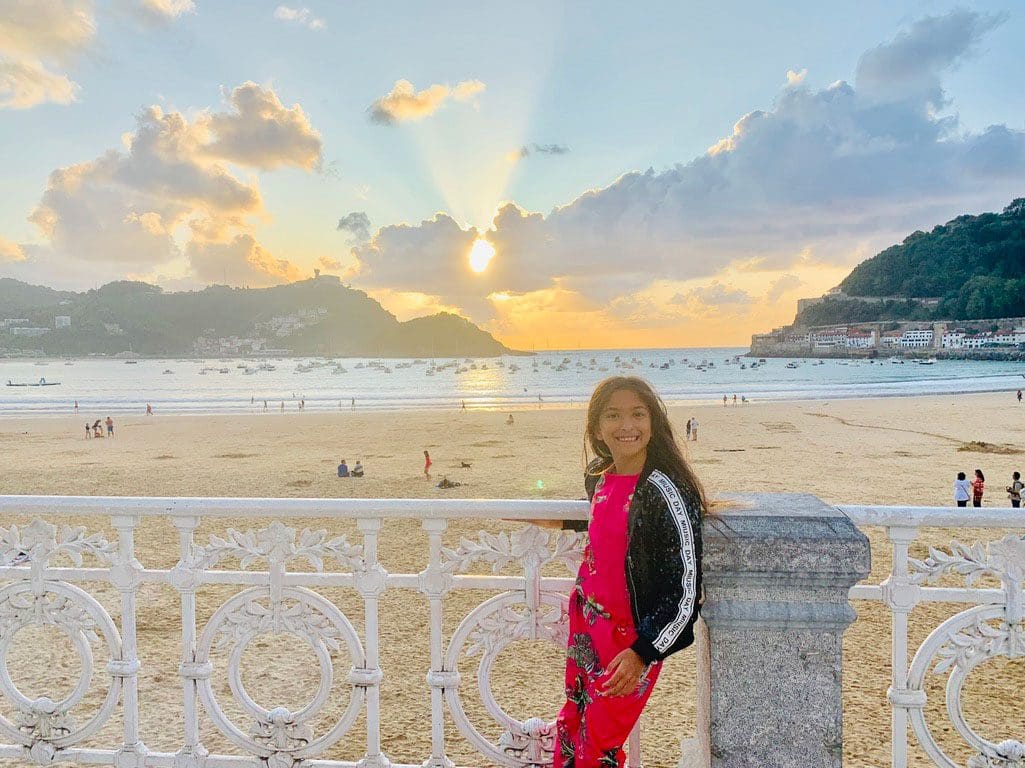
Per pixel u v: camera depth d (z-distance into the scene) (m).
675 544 1.85
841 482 20.98
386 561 10.52
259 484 23.08
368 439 37.94
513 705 5.38
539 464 27.00
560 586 2.49
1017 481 16.30
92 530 11.90
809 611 2.04
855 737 4.82
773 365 181.62
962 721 2.33
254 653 6.39
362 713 5.14
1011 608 2.25
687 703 5.41
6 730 2.73
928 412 47.16
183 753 2.64
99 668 5.90
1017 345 181.88
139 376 170.75
